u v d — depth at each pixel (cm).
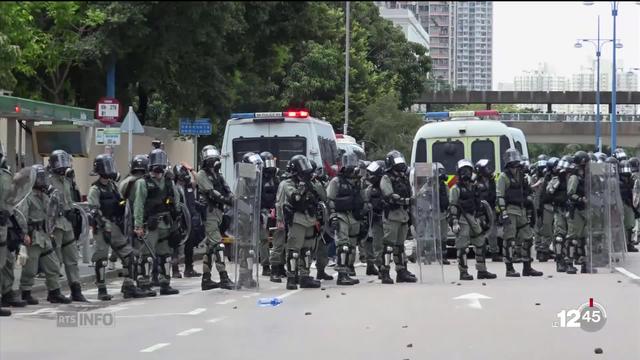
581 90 12800
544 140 10456
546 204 3012
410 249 3759
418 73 8581
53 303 2009
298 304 1944
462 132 3275
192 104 3020
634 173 3738
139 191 2091
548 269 2744
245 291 2216
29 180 1939
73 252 2047
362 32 7506
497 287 2194
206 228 2266
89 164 3822
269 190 2544
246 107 4200
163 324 1680
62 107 2847
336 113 6719
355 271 2752
